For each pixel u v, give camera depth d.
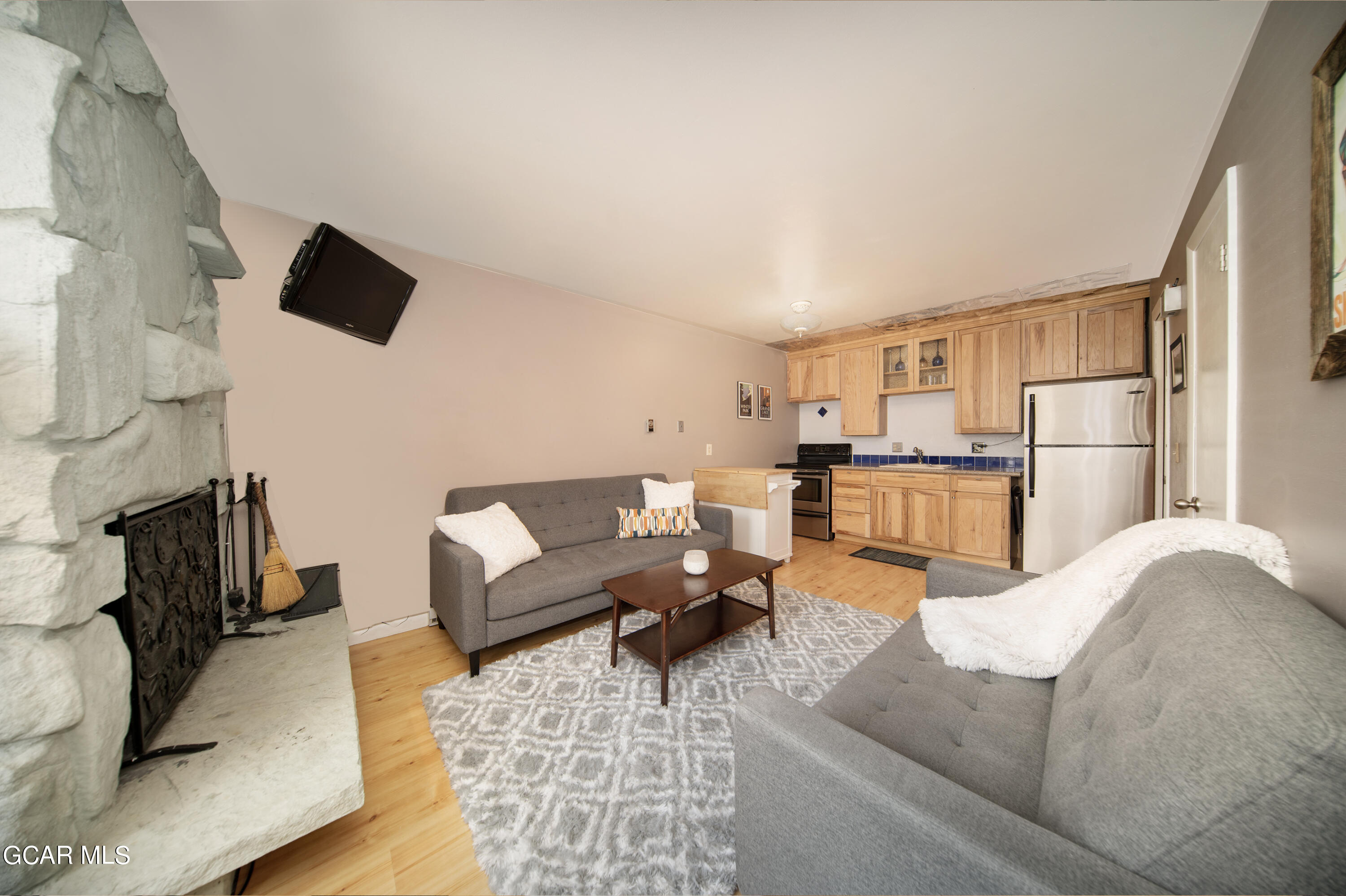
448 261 2.72
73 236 0.90
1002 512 3.72
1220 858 0.50
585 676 2.01
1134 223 2.24
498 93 1.39
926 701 1.16
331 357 2.32
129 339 1.05
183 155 1.40
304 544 2.25
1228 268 1.30
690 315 3.92
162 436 1.24
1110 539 1.34
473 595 2.00
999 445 4.18
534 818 1.27
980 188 1.92
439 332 2.69
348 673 1.49
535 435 3.16
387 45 1.21
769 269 2.84
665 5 1.10
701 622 2.26
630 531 3.11
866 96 1.40
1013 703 1.13
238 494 2.05
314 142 1.63
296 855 1.17
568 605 2.33
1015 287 3.21
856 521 4.54
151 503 1.25
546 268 2.83
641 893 1.05
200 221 1.51
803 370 5.34
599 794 1.35
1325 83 0.76
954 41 1.20
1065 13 1.12
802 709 0.91
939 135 1.59
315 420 2.27
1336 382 0.77
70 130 0.89
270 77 1.33
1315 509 0.84
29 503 0.79
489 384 2.92
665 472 4.07
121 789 1.01
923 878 0.64
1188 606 0.78
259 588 2.06
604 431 3.59
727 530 3.25
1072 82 1.34
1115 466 3.09
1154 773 0.59
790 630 2.48
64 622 0.82
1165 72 1.30
